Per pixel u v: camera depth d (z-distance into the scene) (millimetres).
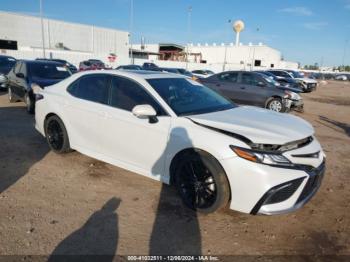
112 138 4449
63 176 4664
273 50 67875
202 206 3650
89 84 4922
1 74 13430
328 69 125875
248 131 3422
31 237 3160
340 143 7582
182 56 71125
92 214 3643
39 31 51500
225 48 65312
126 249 3047
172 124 3797
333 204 4164
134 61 47312
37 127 5891
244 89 12078
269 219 3691
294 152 3350
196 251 3066
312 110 14414
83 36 56500
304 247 3197
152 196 4125
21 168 4906
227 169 3338
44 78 9234
